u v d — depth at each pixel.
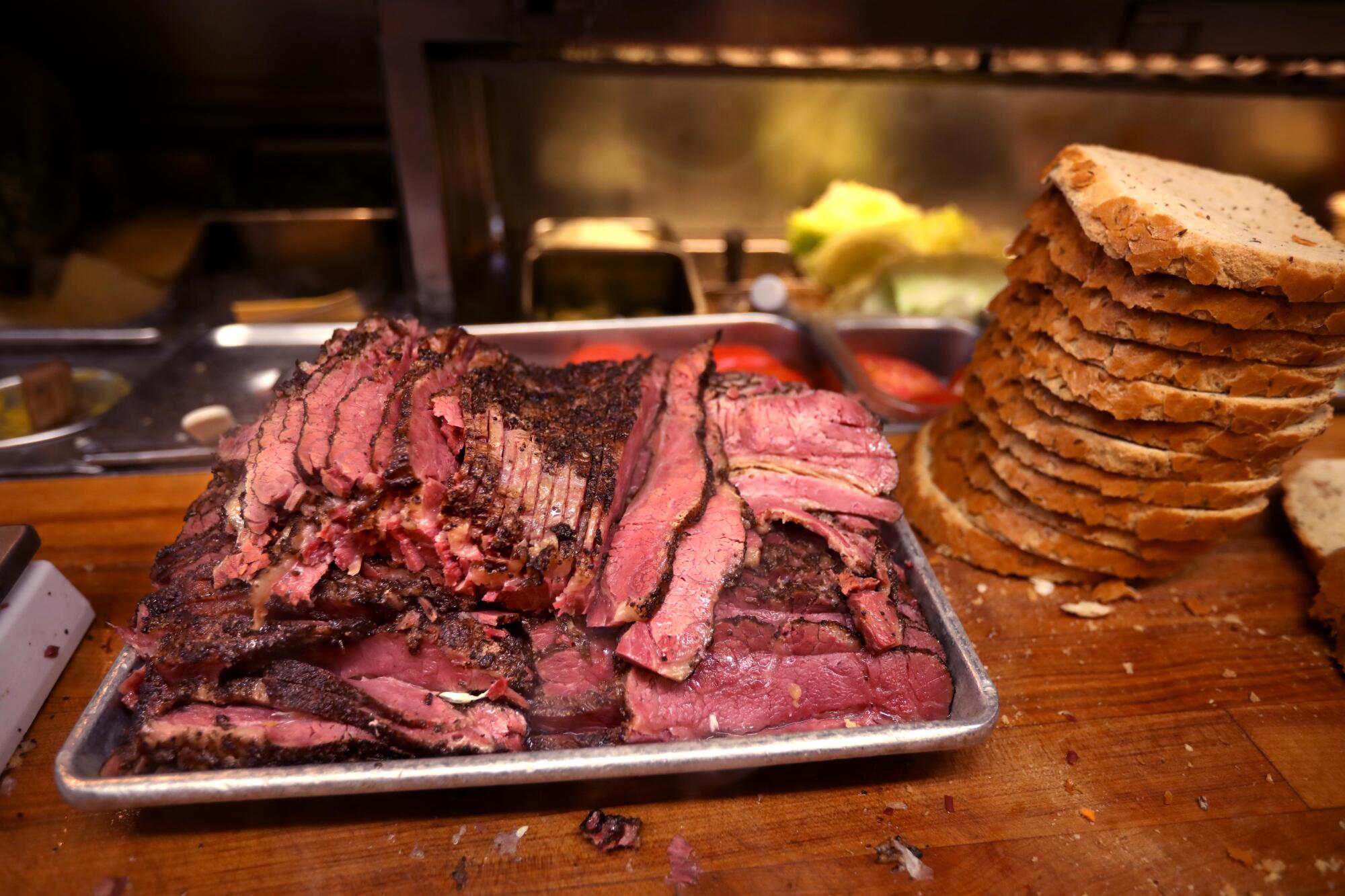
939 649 0.35
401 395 0.34
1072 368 0.37
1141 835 0.33
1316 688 0.39
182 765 0.30
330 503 0.32
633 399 0.37
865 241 0.75
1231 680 0.39
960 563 0.45
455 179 0.72
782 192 0.87
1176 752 0.36
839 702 0.34
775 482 0.38
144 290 0.78
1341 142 0.78
